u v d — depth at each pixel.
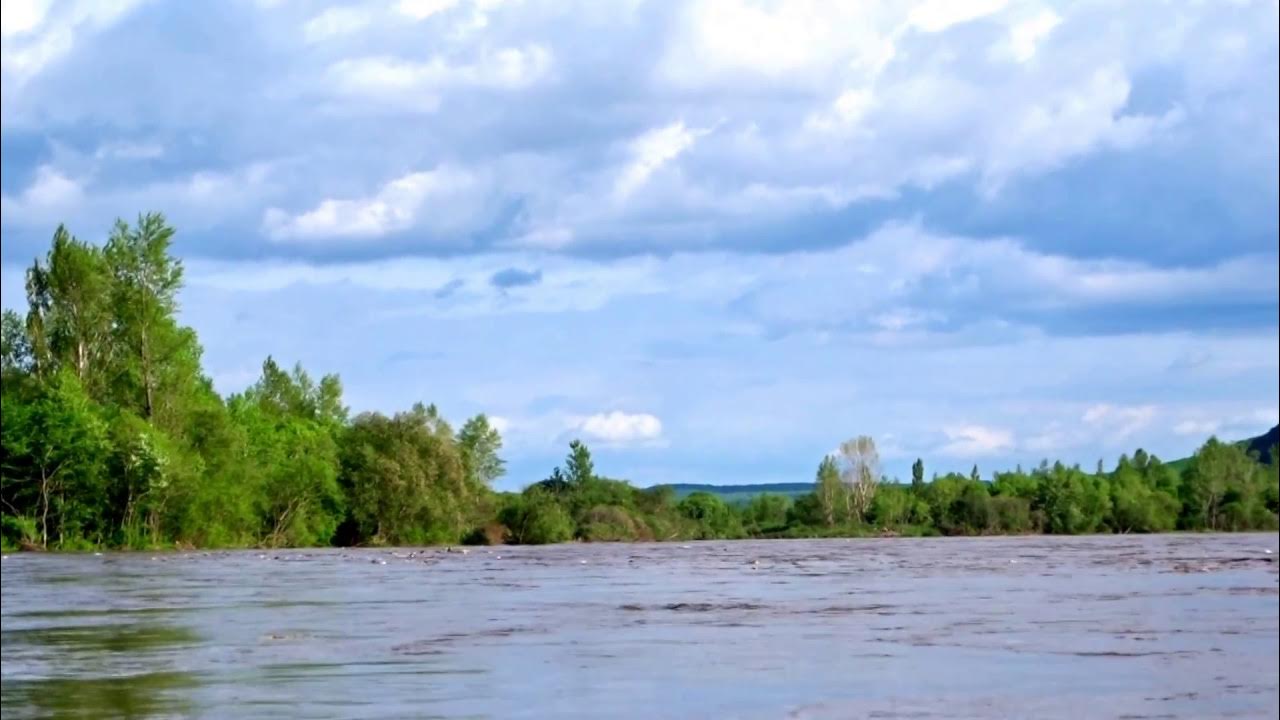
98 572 72.69
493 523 142.12
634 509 161.38
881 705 22.14
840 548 122.62
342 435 133.12
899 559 92.31
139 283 113.25
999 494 190.50
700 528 168.38
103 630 35.50
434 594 52.06
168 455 108.12
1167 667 26.97
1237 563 80.94
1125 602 45.94
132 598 49.41
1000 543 137.25
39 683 24.78
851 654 29.28
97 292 112.25
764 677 25.39
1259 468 189.38
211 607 44.34
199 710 21.59
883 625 36.81
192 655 29.23
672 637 33.31
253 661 28.06
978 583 59.66
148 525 110.56
